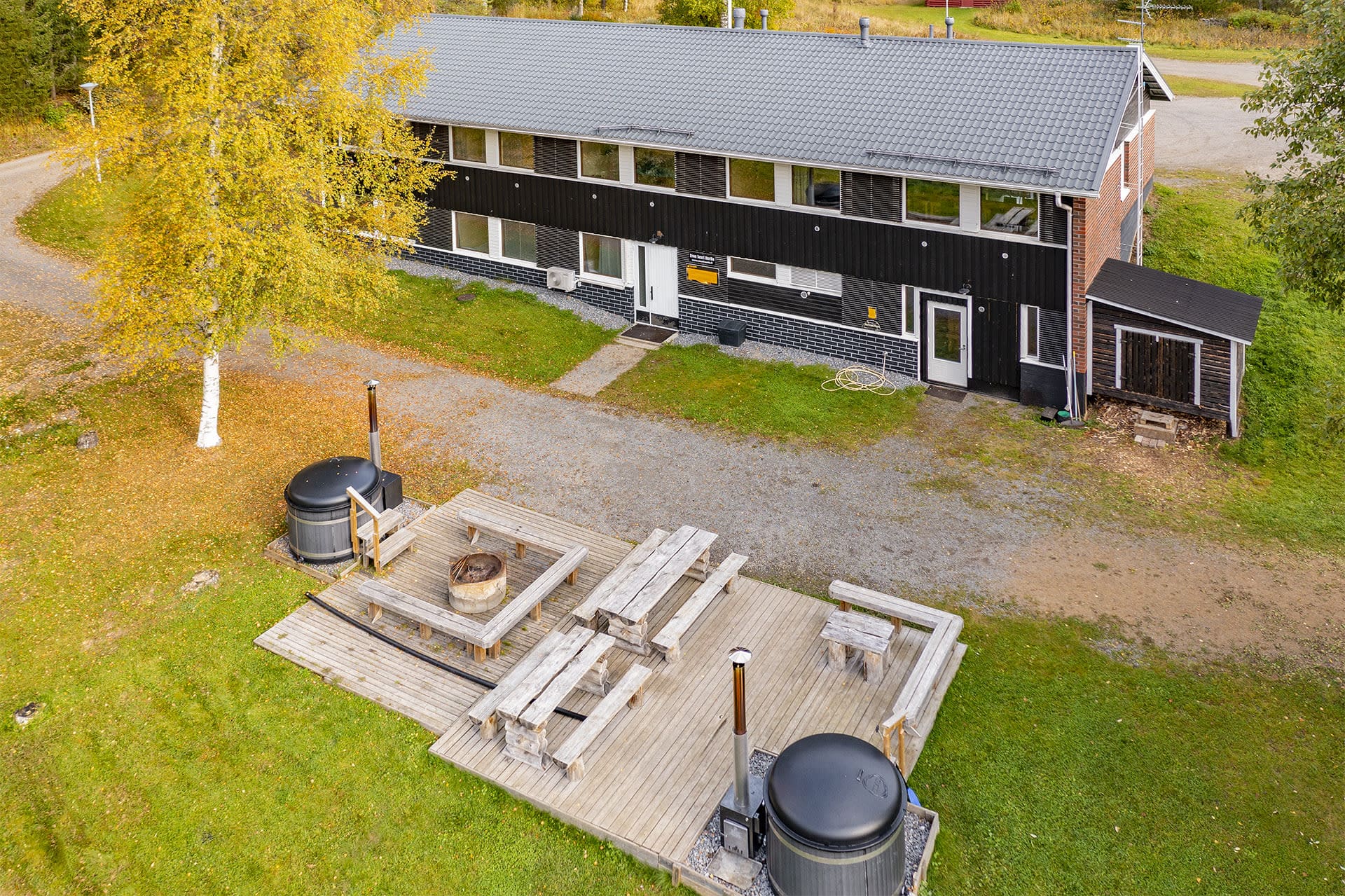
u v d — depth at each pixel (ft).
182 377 84.53
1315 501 70.33
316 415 80.12
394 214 79.25
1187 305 78.28
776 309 92.32
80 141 64.64
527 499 70.28
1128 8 195.42
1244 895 42.98
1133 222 97.60
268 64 65.57
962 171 77.77
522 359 90.43
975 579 62.34
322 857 45.37
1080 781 48.34
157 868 45.06
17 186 124.06
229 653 56.49
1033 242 78.43
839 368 89.25
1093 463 74.84
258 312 69.26
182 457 73.82
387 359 89.97
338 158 75.05
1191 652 56.29
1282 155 67.31
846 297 88.38
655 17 184.34
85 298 97.40
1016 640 57.21
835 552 64.90
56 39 152.56
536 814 46.96
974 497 70.74
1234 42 179.83
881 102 87.04
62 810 47.57
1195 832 45.73
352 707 52.85
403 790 48.34
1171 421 77.77
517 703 48.70
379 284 77.05
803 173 86.07
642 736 50.31
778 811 39.83
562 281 101.40
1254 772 48.73
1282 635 57.41
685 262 95.14
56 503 68.39
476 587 57.41
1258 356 86.89
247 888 44.19
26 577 61.67
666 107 93.61
